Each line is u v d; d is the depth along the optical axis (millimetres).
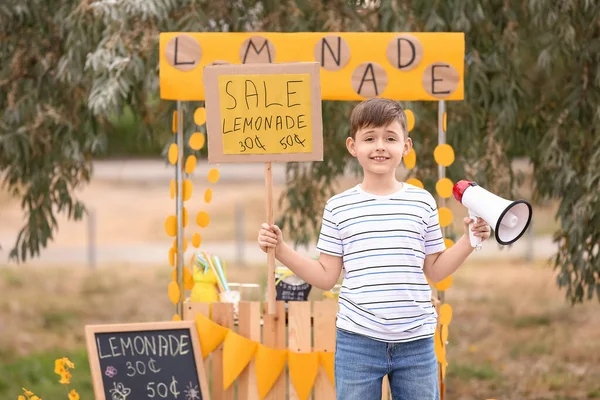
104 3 5199
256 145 3715
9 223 21047
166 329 4230
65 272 14445
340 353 3391
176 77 4285
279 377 4301
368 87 4262
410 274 3322
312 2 5891
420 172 6160
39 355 8797
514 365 8320
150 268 14945
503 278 13539
